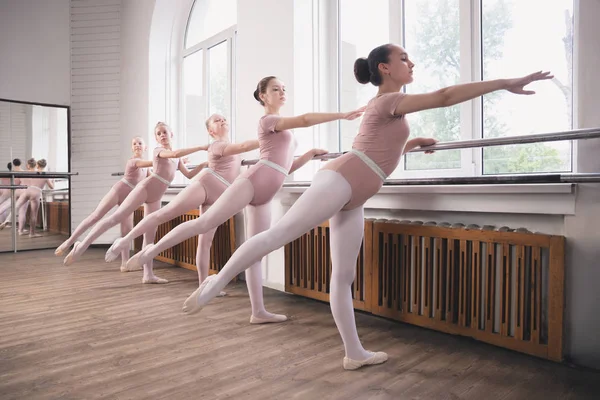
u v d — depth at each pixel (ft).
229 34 16.02
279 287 11.79
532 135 6.46
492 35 9.05
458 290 7.84
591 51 6.40
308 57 11.66
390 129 6.37
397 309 8.60
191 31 18.51
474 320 7.49
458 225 7.97
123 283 12.89
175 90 18.97
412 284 8.34
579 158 6.61
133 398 5.72
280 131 8.81
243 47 12.87
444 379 6.19
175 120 18.99
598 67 6.34
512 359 6.89
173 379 6.30
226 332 8.38
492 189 7.34
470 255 7.59
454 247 7.73
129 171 14.60
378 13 11.03
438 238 7.87
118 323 9.00
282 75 11.64
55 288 12.21
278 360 6.97
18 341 7.93
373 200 9.44
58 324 8.93
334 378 6.28
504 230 7.21
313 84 11.76
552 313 6.61
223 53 16.47
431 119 10.02
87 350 7.47
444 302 7.94
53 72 20.11
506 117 8.88
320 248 10.16
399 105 6.04
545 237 6.64
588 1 6.41
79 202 20.43
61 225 20.38
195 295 5.94
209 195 10.84
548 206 6.81
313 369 6.61
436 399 5.61
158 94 18.65
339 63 11.93
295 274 10.85
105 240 20.31
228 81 16.10
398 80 6.53
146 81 18.54
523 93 5.31
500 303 7.16
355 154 6.45
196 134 18.07
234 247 12.78
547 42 8.30
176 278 13.65
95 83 20.33
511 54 8.79
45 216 20.08
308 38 11.66
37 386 6.09
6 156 19.27
